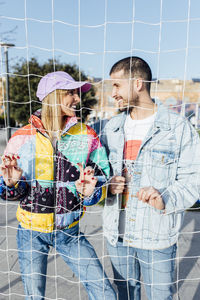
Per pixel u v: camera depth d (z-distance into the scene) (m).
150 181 1.74
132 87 1.73
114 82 1.77
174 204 1.66
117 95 1.79
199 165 1.67
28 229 1.77
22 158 1.74
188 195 1.66
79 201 1.81
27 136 1.76
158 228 1.72
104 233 1.93
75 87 1.73
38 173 1.74
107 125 1.98
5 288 2.63
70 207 1.77
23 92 12.84
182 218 1.82
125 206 1.84
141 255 1.78
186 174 1.69
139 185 1.77
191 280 2.78
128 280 1.93
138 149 1.80
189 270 2.96
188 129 1.70
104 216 1.94
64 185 1.75
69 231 1.80
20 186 1.72
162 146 1.72
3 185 1.71
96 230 3.88
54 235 1.77
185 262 3.11
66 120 1.83
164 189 1.72
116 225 1.84
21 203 1.80
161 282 1.72
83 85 1.79
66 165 1.76
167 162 1.72
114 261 1.90
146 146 1.75
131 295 1.95
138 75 1.72
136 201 1.78
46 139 1.75
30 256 1.75
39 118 1.82
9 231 3.82
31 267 1.75
